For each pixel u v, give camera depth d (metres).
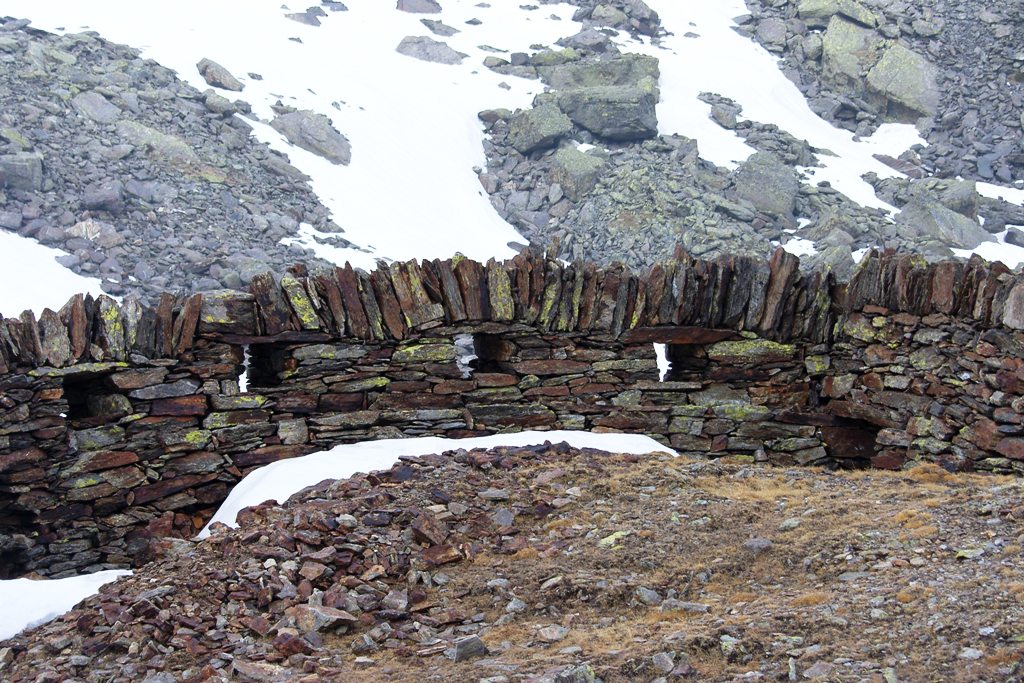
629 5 46.94
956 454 11.27
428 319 11.65
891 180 36.91
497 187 36.34
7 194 27.94
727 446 12.47
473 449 10.45
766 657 6.36
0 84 31.75
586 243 32.84
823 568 7.68
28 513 10.15
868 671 6.03
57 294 24.30
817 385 12.77
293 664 6.79
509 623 7.34
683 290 12.23
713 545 8.23
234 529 8.71
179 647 6.98
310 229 30.75
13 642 7.39
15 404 10.02
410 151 36.94
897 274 12.00
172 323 10.81
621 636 6.88
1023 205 36.41
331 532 8.23
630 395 12.29
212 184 31.11
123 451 10.57
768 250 31.78
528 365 12.02
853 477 10.22
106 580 8.29
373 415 11.50
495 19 46.88
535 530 8.77
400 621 7.39
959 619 6.51
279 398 11.23
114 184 29.11
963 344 11.34
